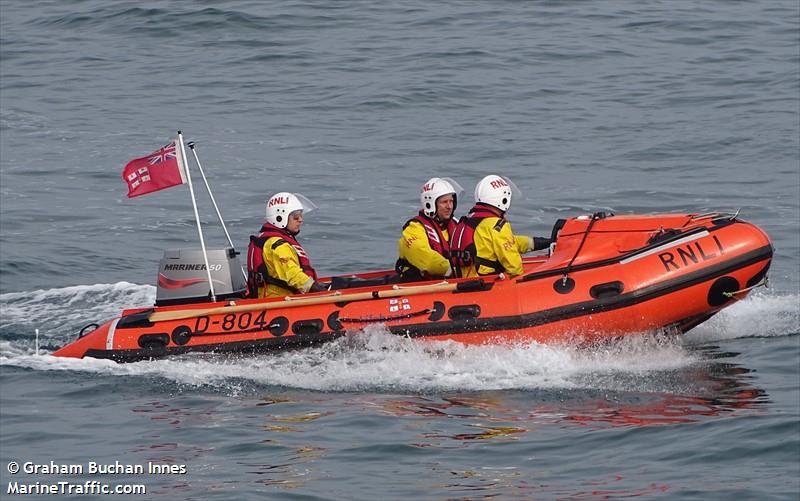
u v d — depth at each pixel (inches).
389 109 2997.0
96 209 2299.5
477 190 1409.9
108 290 1764.3
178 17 3907.5
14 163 2642.7
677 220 1428.4
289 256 1417.3
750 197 2228.1
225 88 3250.5
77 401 1277.1
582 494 959.6
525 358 1347.2
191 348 1406.3
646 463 1021.8
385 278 1460.4
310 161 2598.4
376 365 1352.1
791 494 936.9
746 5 4001.0
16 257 1950.1
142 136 2844.5
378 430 1140.5
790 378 1264.8
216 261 1464.1
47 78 3417.8
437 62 3393.2
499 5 4033.0
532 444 1084.5
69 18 4015.8
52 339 1544.0
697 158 2534.5
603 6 4001.0
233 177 2495.1
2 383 1346.0
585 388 1266.0
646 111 2915.8
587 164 2517.2
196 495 982.4
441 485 989.2
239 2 4094.5
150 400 1273.4
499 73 3282.5
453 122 2876.5
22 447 1125.7
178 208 2299.5
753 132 2699.3
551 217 2156.7
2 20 4092.0
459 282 1379.2
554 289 1365.7
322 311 1395.2
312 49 3580.2
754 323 1504.7
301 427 1159.6
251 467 1047.6
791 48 3462.1
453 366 1347.2
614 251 1402.6
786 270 1759.4
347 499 962.7
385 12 3976.4
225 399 1269.7
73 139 2834.6
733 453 1029.2
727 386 1247.5
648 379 1291.8
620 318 1363.2
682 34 3649.1
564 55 3440.0
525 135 2748.5
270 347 1390.3
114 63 3545.8
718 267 1378.0
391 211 2223.2
